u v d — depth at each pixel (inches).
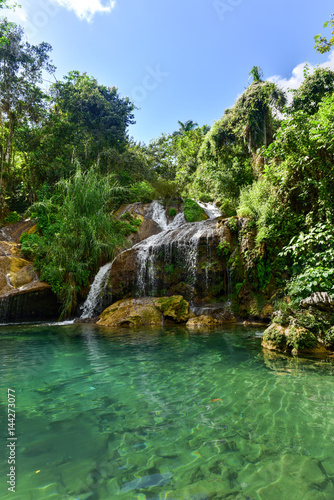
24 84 772.6
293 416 91.5
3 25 693.3
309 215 289.3
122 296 401.1
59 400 108.0
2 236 547.8
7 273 400.5
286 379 127.6
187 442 77.0
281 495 56.2
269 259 328.5
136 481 61.5
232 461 68.3
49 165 701.3
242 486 59.3
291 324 190.9
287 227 317.7
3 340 232.8
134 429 84.8
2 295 358.3
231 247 365.1
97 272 426.0
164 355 177.5
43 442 77.6
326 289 194.5
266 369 143.7
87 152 810.8
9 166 812.0
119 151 891.4
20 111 807.7
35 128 773.3
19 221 625.0
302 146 284.4
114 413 96.2
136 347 201.6
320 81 558.6
